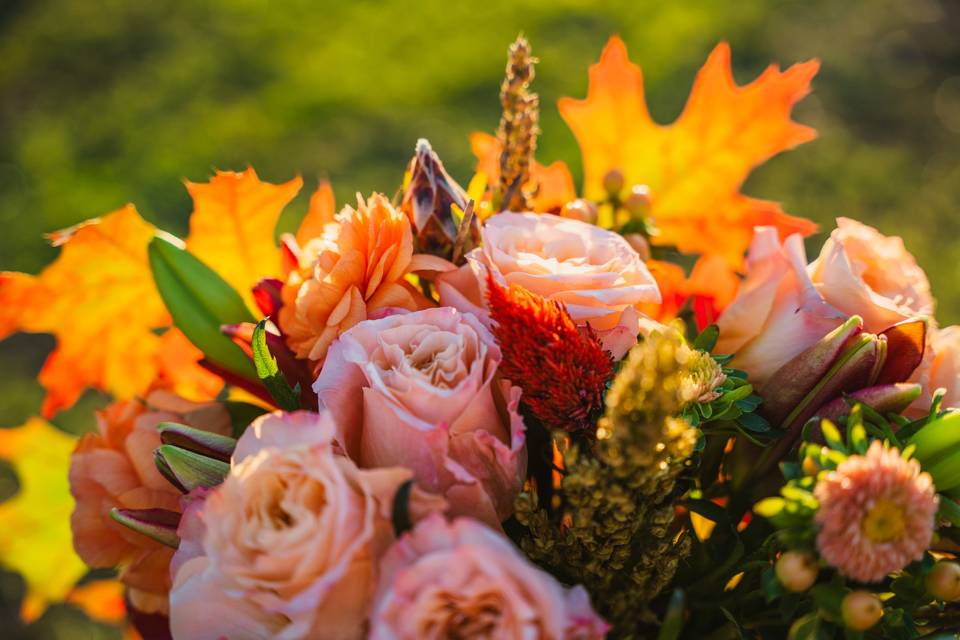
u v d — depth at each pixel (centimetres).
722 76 60
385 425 43
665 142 61
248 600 42
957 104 187
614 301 46
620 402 39
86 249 55
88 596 60
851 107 186
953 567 41
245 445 42
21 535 60
